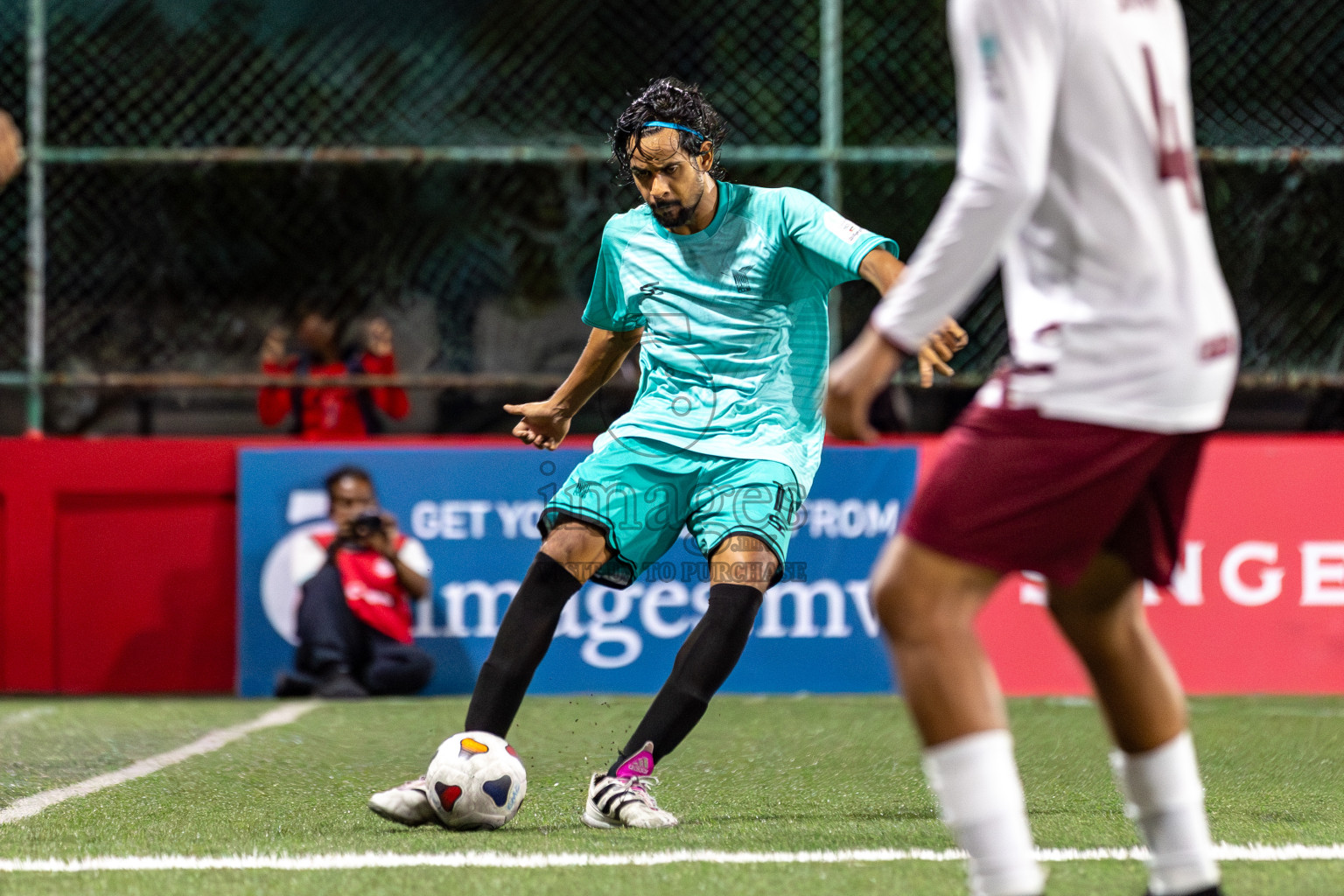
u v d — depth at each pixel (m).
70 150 23.84
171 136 27.73
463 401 28.38
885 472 23.06
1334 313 26.61
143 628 23.38
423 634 23.05
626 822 11.73
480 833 11.48
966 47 7.02
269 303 28.64
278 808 12.78
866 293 26.42
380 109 28.92
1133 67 7.24
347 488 23.17
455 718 20.00
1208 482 23.16
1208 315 7.36
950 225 6.88
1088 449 7.14
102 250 28.00
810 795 13.62
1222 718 19.92
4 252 27.64
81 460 23.44
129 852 10.68
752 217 12.31
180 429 28.64
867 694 22.83
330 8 28.67
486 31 29.20
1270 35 26.73
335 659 22.86
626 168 12.59
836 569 22.97
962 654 7.34
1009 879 7.29
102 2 27.05
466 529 23.12
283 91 28.25
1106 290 7.18
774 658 22.86
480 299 28.66
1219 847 10.77
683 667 12.05
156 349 28.42
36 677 23.27
